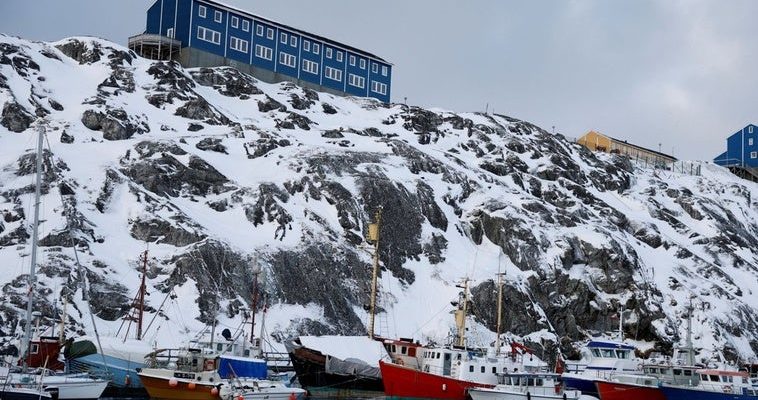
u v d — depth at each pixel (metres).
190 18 150.38
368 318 99.25
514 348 85.19
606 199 150.12
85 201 98.69
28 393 55.47
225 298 91.19
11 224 91.12
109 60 137.50
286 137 129.50
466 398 74.25
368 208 113.06
